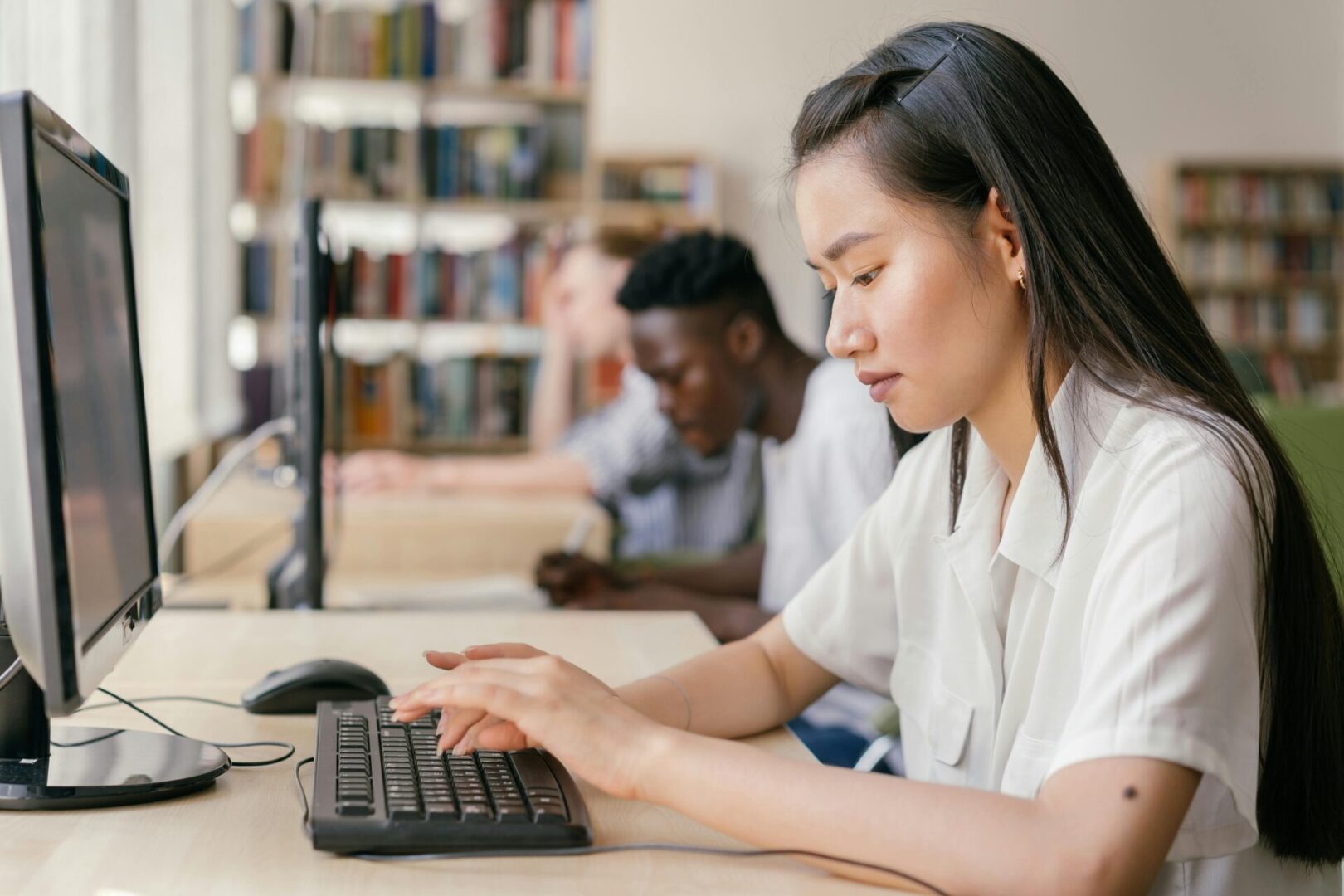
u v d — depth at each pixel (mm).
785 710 1109
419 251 4254
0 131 659
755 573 2559
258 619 1498
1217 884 855
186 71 3266
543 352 4211
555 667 820
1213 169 6047
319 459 1624
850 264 872
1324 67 6047
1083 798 688
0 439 682
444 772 829
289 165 4086
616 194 5281
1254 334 6180
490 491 3094
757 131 5566
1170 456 796
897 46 897
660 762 758
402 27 4156
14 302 664
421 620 1506
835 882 708
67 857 720
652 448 3012
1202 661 713
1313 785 852
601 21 5512
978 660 1005
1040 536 897
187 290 3279
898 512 1127
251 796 840
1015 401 901
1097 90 5930
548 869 720
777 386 2344
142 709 1086
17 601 682
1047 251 832
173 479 3148
